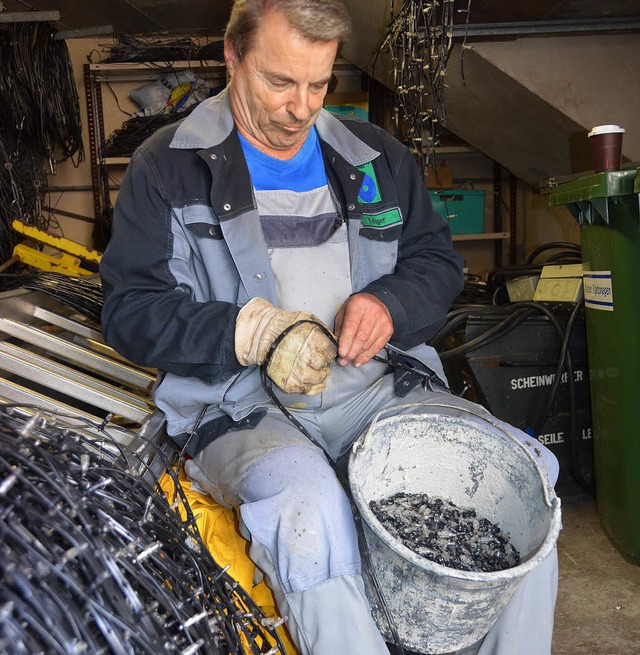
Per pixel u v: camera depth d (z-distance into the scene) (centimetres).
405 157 148
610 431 191
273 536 101
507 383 221
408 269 140
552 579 112
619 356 181
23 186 372
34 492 70
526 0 230
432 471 125
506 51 278
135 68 435
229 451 120
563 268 244
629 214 168
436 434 121
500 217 483
